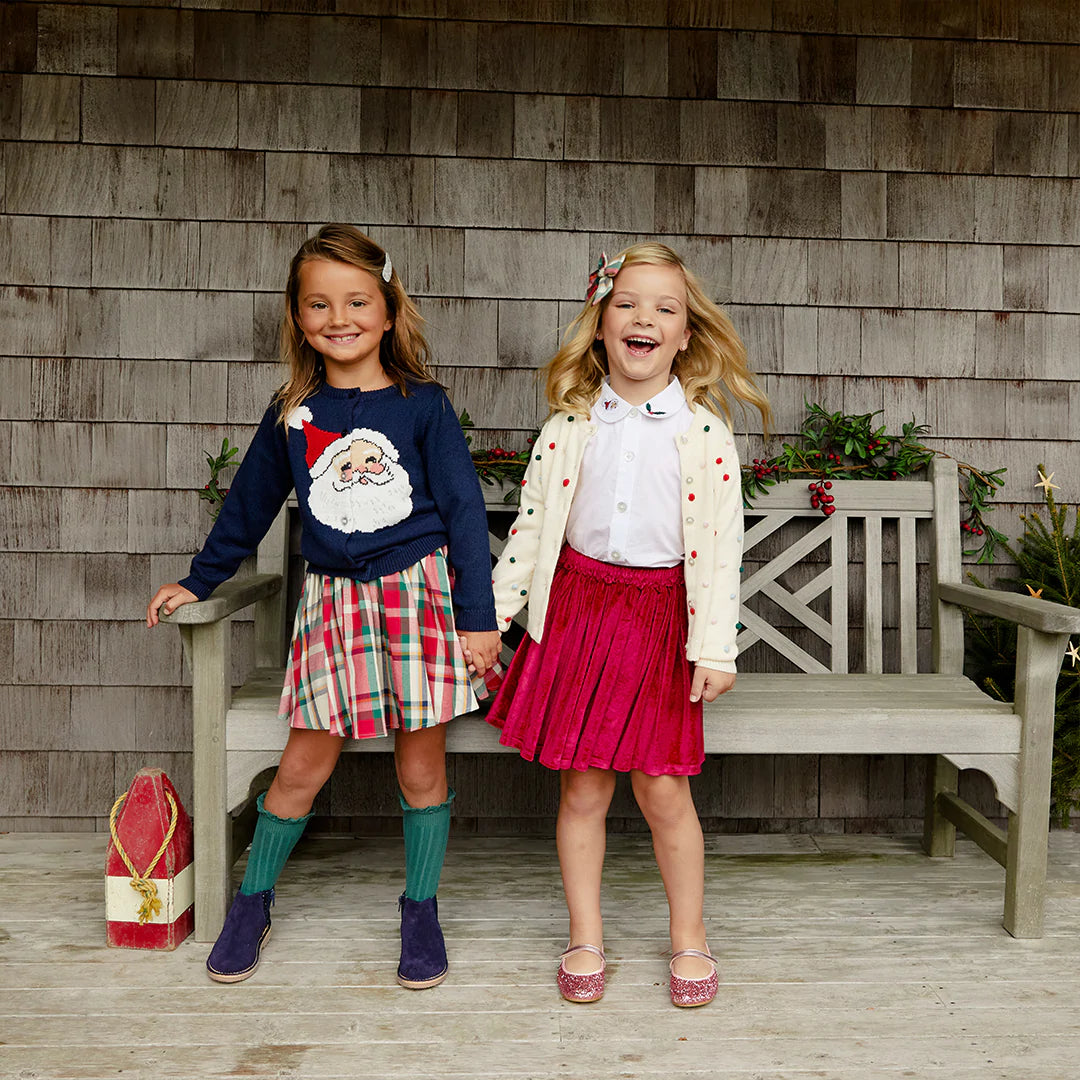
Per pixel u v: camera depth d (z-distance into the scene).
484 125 2.52
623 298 1.76
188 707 2.57
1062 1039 1.65
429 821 1.83
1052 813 2.51
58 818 2.57
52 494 2.52
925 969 1.88
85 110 2.47
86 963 1.87
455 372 2.55
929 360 2.61
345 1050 1.60
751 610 2.62
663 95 2.53
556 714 1.76
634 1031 1.66
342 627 1.76
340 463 1.77
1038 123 2.59
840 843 2.56
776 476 2.52
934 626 2.51
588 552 1.80
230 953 1.81
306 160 2.50
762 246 2.57
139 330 2.50
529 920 2.07
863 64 2.55
